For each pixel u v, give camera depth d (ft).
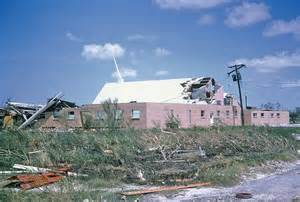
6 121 127.44
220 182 55.06
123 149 75.20
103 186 50.65
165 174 57.11
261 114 209.05
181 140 91.76
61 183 48.49
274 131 121.39
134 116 145.07
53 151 68.13
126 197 45.75
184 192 49.65
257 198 47.24
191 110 163.22
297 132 130.31
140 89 201.46
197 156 74.02
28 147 72.54
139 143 84.48
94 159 65.51
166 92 195.42
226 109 184.96
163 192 48.75
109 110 116.16
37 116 145.18
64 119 141.90
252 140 97.45
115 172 57.82
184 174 57.36
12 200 40.68
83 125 112.37
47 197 42.29
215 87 200.34
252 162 70.74
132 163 64.03
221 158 72.84
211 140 92.99
